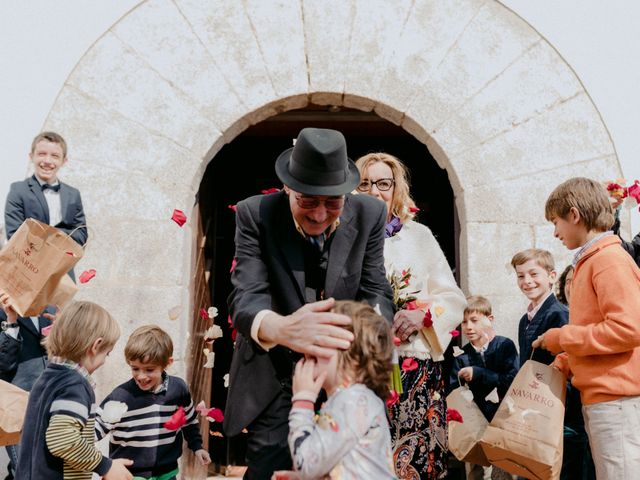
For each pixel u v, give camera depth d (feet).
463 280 14.90
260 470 7.54
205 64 15.15
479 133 15.06
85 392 8.82
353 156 23.41
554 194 10.08
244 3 15.35
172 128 14.94
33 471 8.39
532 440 9.52
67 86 14.98
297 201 7.43
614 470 9.09
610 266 9.27
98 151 14.78
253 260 7.88
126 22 15.21
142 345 10.90
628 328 8.86
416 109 15.12
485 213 14.78
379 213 8.20
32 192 13.12
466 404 12.21
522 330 12.56
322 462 6.33
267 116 15.65
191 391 15.52
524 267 12.31
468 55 15.29
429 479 9.71
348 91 15.14
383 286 8.29
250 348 7.79
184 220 13.05
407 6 15.42
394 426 9.71
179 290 14.40
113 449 11.12
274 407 7.64
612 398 9.20
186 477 14.99
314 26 15.31
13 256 10.63
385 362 6.87
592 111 15.11
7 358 11.66
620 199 11.99
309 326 6.75
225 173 23.29
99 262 14.39
